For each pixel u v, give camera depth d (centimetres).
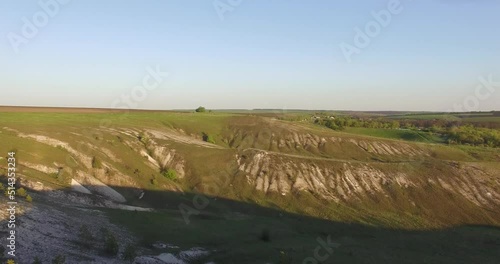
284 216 6394
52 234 3372
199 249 3953
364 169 8000
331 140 11612
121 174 6278
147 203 5859
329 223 6222
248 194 7000
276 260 3788
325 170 7856
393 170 8100
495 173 8494
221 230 4812
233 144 11006
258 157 7938
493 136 12825
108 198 5525
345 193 7388
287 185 7350
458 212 7188
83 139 6844
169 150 7794
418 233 6150
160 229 4359
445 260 4547
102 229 3812
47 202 4316
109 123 8894
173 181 6975
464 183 8025
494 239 5894
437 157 10969
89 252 3256
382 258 4312
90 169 6091
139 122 10244
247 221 5597
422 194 7531
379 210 7025
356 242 5141
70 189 5181
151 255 3534
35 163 5456
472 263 4550
